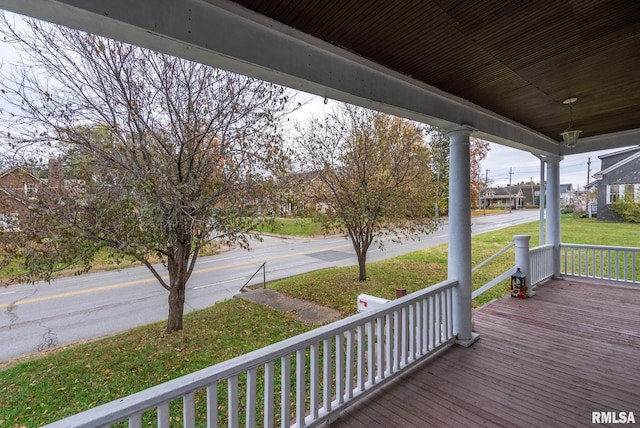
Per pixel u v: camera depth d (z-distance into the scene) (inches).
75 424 43.4
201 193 161.3
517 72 102.2
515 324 146.6
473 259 346.0
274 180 178.7
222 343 162.1
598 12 72.1
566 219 616.7
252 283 290.0
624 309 163.2
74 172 146.3
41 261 136.2
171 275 176.4
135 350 156.0
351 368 87.4
